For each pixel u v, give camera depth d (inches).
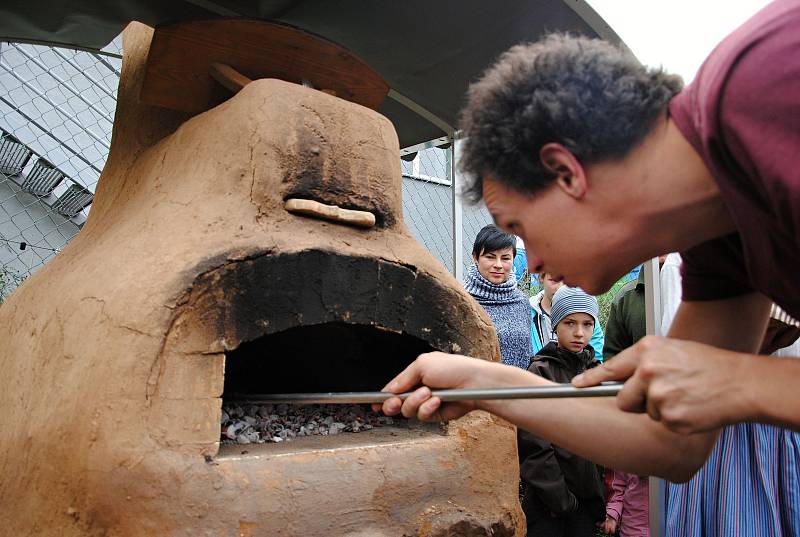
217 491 49.3
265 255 55.2
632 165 32.4
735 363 29.8
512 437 67.9
